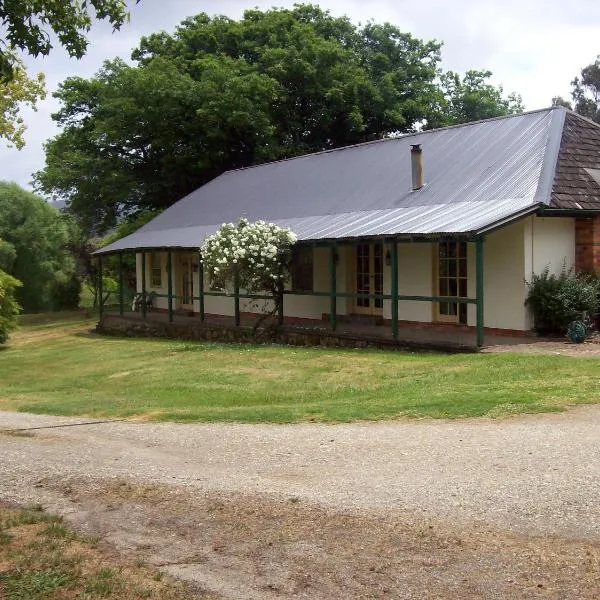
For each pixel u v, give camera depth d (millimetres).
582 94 44875
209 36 38125
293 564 5090
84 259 43500
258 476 7082
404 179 19547
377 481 6656
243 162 35344
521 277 15438
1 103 22766
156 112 32750
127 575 5000
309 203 21672
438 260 17766
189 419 10102
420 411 9320
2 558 5297
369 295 16609
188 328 22500
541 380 10680
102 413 11180
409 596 4566
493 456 7164
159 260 29000
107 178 34000
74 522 6113
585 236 15984
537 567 4840
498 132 18844
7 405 12859
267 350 17219
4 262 46594
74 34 8586
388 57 40344
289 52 35281
